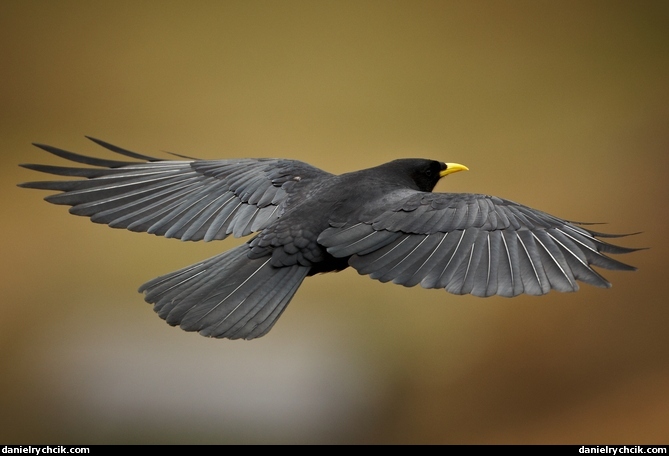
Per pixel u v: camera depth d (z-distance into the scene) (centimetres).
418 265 626
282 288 675
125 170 779
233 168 804
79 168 763
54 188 751
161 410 1403
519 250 623
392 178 778
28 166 747
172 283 684
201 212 763
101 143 788
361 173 771
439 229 656
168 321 652
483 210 666
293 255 691
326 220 702
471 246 634
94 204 750
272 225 711
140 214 750
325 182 762
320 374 1466
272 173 796
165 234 739
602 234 630
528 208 671
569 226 646
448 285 598
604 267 599
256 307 661
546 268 602
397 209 683
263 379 1442
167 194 773
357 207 706
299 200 750
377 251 652
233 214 762
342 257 662
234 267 690
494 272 604
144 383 1436
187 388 1427
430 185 852
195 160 814
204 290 673
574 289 579
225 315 654
